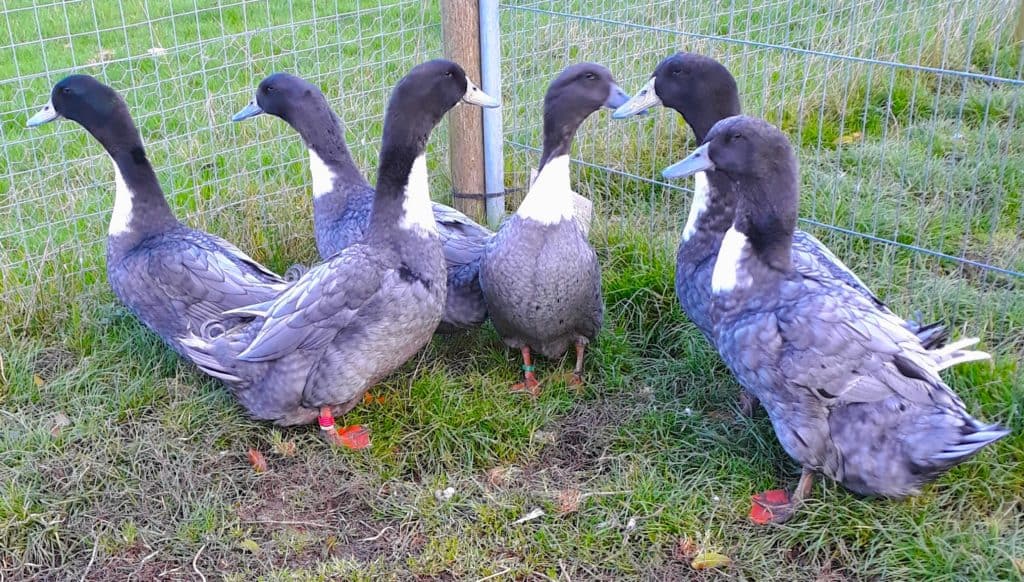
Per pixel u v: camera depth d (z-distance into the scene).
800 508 1.18
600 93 1.34
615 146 2.09
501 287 1.38
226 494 1.26
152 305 1.46
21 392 1.44
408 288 1.30
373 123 2.06
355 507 1.24
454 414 1.38
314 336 1.28
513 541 1.16
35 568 1.14
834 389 1.10
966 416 1.08
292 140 2.02
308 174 1.97
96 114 1.46
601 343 1.56
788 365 1.12
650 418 1.38
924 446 1.06
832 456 1.14
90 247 1.74
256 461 1.31
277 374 1.30
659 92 1.39
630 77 2.17
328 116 1.60
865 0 2.44
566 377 1.50
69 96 1.47
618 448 1.34
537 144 2.08
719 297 1.20
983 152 2.00
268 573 1.12
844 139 2.23
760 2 2.54
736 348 1.17
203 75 1.96
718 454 1.31
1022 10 2.42
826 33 2.39
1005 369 1.34
